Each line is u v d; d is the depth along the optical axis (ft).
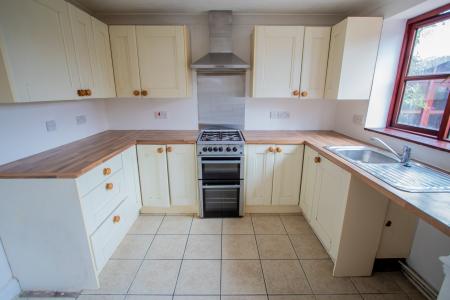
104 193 5.60
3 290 4.87
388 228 5.50
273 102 9.16
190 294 5.16
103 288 5.31
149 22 8.32
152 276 5.66
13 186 4.50
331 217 5.88
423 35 6.17
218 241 6.97
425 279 5.30
